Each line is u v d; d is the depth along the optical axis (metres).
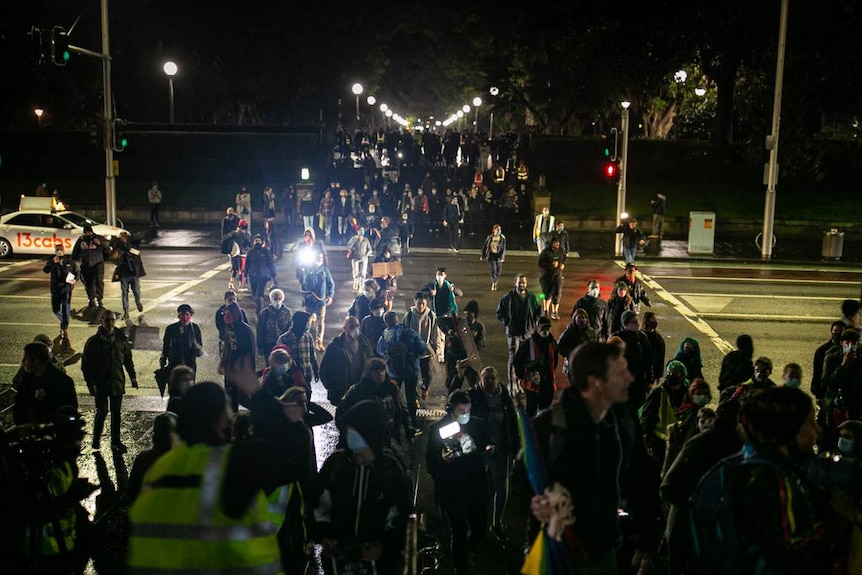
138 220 41.19
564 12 49.16
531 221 40.69
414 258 32.12
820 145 44.38
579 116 63.28
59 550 6.48
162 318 21.05
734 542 4.22
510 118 82.38
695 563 4.42
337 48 66.88
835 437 10.12
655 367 12.80
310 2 63.34
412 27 76.12
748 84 45.88
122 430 12.91
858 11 40.50
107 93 31.56
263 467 3.92
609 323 15.74
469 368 11.23
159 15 57.28
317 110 75.50
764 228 33.16
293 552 6.75
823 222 38.84
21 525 6.32
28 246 30.70
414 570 6.32
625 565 6.00
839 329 11.89
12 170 49.34
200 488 3.79
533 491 4.27
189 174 49.22
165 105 61.31
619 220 33.66
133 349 17.81
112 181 32.16
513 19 57.44
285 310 14.54
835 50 41.12
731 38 42.97
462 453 7.86
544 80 56.94
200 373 16.45
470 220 39.97
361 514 5.71
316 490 5.85
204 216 40.75
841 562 5.21
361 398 9.00
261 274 21.80
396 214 43.31
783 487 4.14
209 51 59.44
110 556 8.41
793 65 41.81
